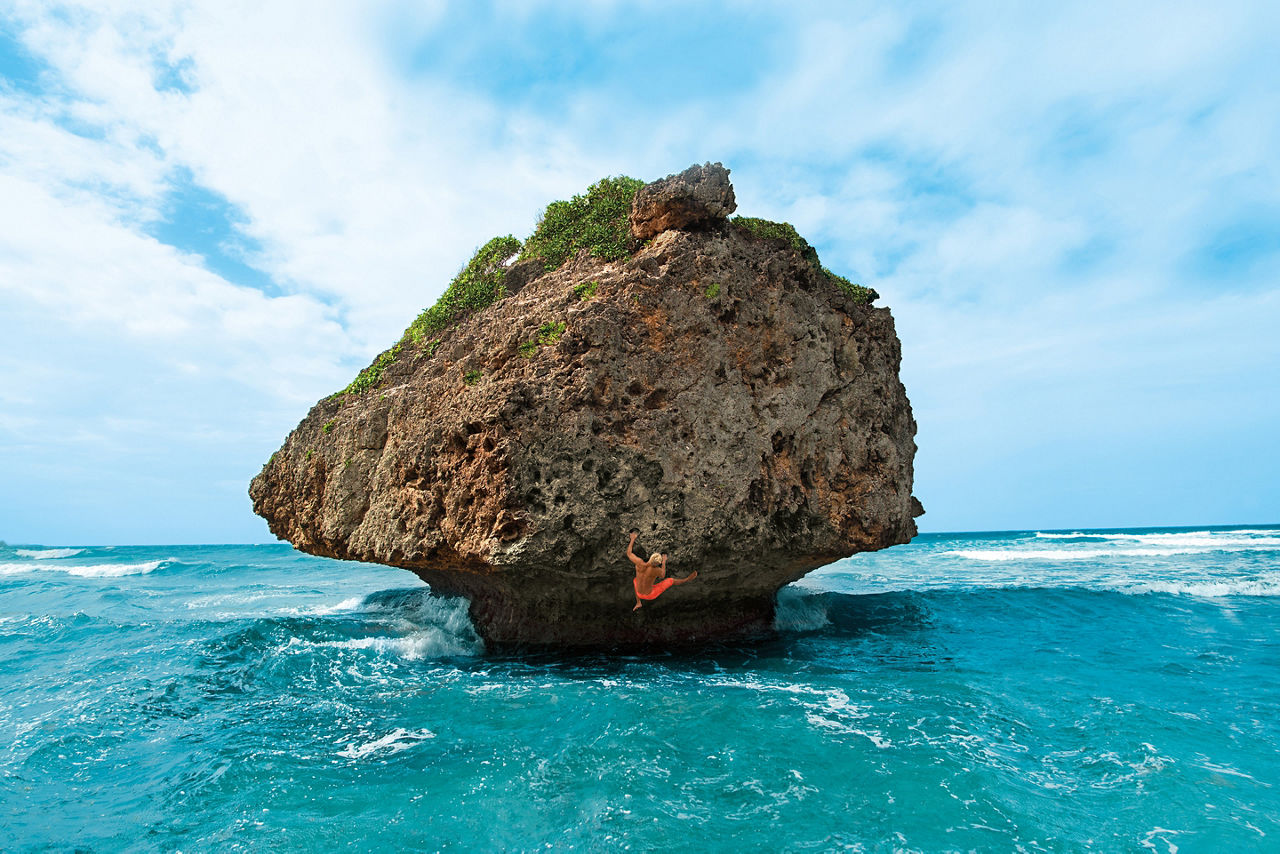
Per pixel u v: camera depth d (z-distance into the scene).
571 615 14.70
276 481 20.17
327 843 6.48
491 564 12.06
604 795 7.23
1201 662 13.66
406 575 36.78
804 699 10.79
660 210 14.58
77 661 14.35
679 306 13.70
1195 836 6.46
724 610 16.19
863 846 6.20
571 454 12.30
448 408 13.91
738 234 15.48
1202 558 38.31
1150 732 9.37
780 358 14.73
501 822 6.77
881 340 17.72
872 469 15.70
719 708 10.20
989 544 60.22
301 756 8.78
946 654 14.53
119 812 7.39
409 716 10.29
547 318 13.59
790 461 14.48
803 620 18.45
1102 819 6.79
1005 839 6.36
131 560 56.69
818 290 16.06
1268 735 9.27
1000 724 9.64
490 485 12.26
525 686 11.79
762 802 7.06
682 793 7.29
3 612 22.50
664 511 12.77
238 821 7.01
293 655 14.29
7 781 8.29
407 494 14.34
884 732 9.19
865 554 45.47
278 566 44.03
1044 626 17.80
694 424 13.33
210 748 9.22
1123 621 18.31
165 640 16.38
